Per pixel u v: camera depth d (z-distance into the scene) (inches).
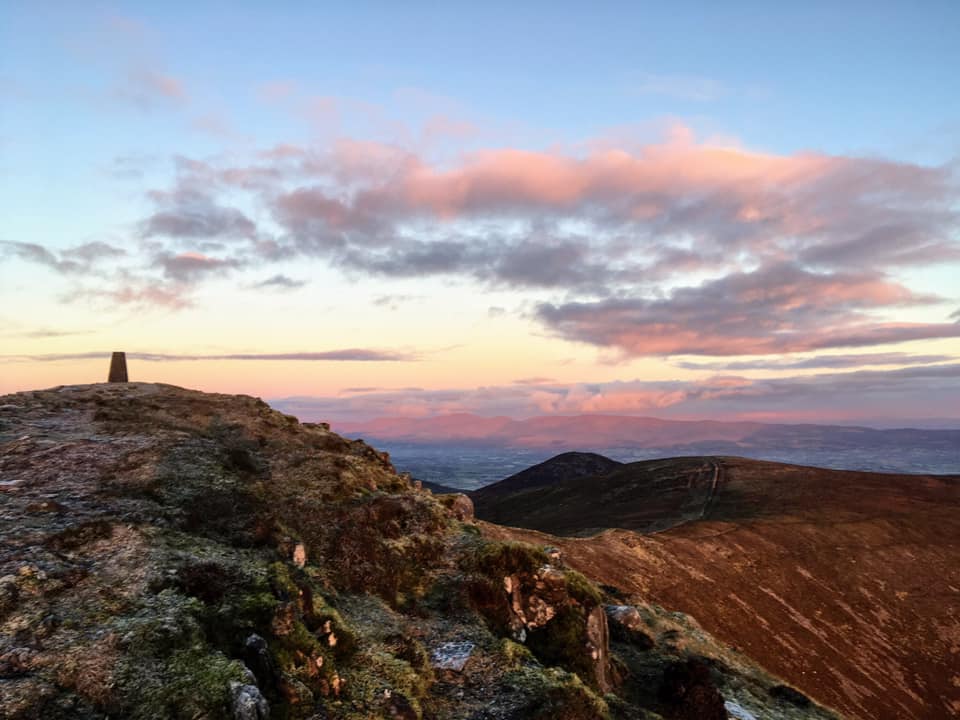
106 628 766.5
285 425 1979.6
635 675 1491.1
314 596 1031.0
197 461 1424.7
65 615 780.0
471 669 1014.4
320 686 834.2
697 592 3553.2
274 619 873.5
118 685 678.5
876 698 3125.0
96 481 1237.7
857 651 3545.8
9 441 1454.2
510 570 1315.2
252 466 1513.3
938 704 3248.0
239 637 832.3
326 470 1605.6
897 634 3828.7
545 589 1305.4
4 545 923.4
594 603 1337.4
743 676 1721.2
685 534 4655.5
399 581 1248.8
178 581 898.7
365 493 1572.3
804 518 5605.3
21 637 721.6
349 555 1242.6
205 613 848.9
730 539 4653.1
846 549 4840.1
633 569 3572.8
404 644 1029.8
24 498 1128.2
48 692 644.7
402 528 1443.2
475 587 1249.4
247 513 1232.2
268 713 714.2
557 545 3535.9
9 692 631.8
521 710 922.7
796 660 3238.2
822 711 1656.0
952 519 5743.1
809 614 3816.4
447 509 1697.8
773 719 1469.0
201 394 2156.7
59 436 1520.7
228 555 1040.8
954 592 4411.9
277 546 1143.0
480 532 1585.9
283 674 797.2
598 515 7101.4
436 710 901.8
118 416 1732.3
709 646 1900.8
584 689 1004.6
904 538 5191.9
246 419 1919.3
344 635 966.4
